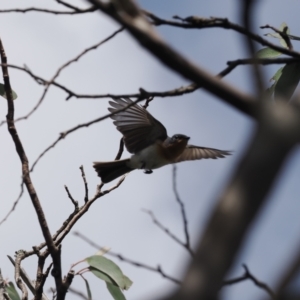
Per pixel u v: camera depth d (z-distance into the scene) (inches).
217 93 185.3
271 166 147.9
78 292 320.5
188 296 142.9
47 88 302.5
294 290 154.7
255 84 170.7
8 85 406.0
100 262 433.4
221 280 142.6
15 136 403.2
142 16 209.2
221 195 150.1
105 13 208.5
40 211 391.9
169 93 296.8
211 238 145.7
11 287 432.1
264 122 153.9
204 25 335.0
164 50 189.9
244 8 174.6
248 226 145.8
